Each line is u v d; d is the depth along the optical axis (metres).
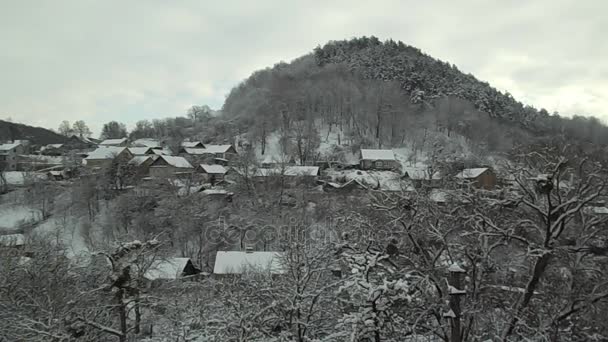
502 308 17.36
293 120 127.81
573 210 14.86
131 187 74.88
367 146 112.69
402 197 19.48
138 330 24.33
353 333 13.42
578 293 15.13
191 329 20.36
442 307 15.43
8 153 106.19
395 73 167.75
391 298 13.87
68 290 26.20
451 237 21.78
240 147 120.12
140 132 168.50
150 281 33.25
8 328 21.64
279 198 68.31
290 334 17.62
